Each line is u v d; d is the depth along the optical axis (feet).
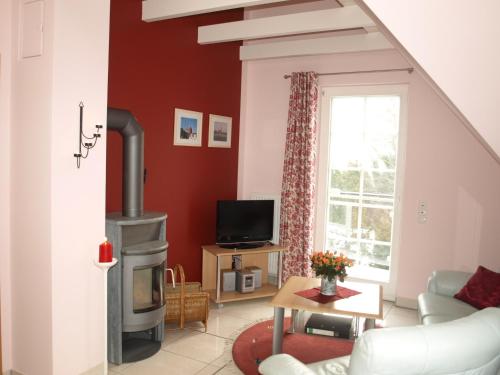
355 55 16.71
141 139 11.85
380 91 16.46
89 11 9.68
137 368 11.18
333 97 17.46
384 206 16.81
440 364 6.32
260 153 18.90
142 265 11.26
